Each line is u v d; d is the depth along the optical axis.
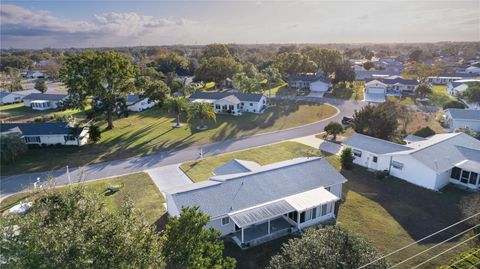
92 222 12.23
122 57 59.12
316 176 32.72
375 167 40.44
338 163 42.78
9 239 10.60
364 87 102.75
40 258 10.37
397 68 154.25
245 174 31.73
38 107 84.06
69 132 50.66
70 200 12.55
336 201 32.25
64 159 45.53
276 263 17.20
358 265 15.74
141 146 50.78
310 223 28.56
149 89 75.12
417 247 24.81
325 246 16.36
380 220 28.89
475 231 24.88
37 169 42.06
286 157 45.59
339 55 118.25
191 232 16.22
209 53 146.25
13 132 48.09
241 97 77.62
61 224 11.41
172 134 57.12
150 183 37.34
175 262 15.37
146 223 13.84
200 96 81.06
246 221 25.53
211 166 42.56
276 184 30.77
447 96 87.12
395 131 51.03
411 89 96.56
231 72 109.19
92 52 58.03
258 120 67.25
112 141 53.22
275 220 29.36
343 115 70.00
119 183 37.19
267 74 94.75
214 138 55.00
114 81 58.47
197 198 27.77
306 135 56.41
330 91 101.00
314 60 123.88
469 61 176.62
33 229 11.11
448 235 26.20
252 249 25.23
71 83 56.00
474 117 55.59
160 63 144.00
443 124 59.09
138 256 12.58
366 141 43.47
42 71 173.88
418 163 35.47
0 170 41.84
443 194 33.62
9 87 114.38
